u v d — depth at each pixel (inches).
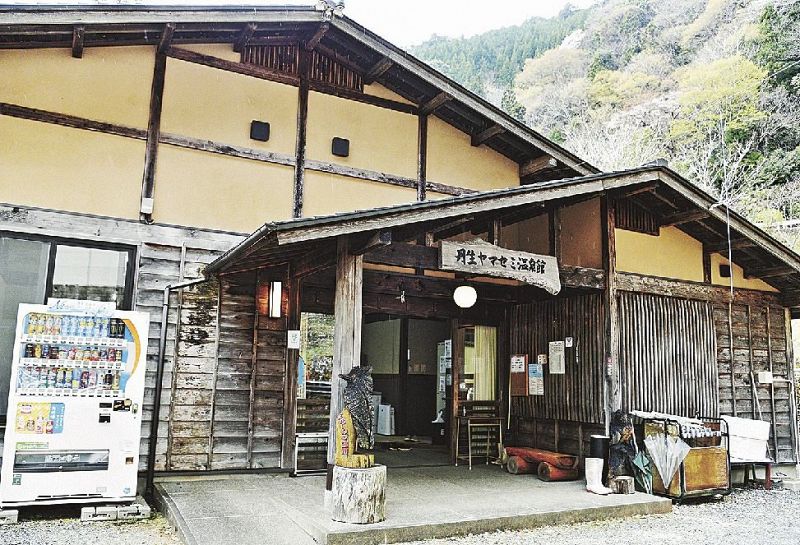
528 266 254.4
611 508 231.0
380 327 517.0
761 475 337.4
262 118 288.5
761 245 306.3
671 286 320.8
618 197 299.3
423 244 243.1
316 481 260.2
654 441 267.0
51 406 207.8
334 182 300.5
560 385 308.8
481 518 203.9
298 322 287.9
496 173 346.0
